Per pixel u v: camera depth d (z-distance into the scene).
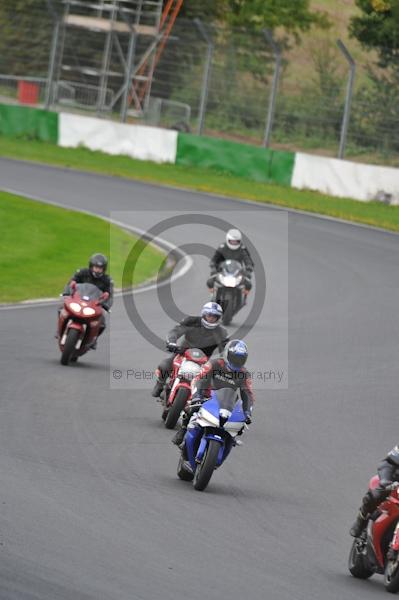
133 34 167.88
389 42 193.62
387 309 81.88
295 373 58.88
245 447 43.56
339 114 167.62
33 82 180.00
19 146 158.00
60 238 102.69
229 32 174.38
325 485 39.06
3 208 113.31
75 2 175.12
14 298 75.81
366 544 28.33
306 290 87.19
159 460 40.09
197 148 152.88
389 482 27.52
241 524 32.59
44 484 34.28
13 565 25.27
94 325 56.31
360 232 120.44
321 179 143.62
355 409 52.19
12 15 185.50
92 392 50.53
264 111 173.75
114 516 31.48
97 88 177.00
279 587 26.42
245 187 143.12
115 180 139.38
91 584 24.59
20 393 48.25
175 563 27.34
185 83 174.75
